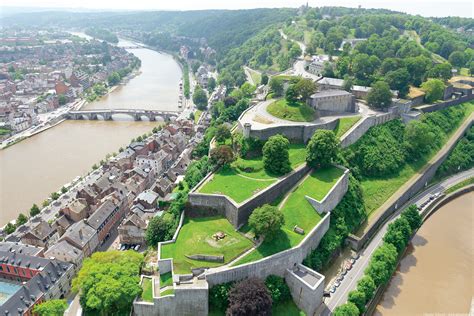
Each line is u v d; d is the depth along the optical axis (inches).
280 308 4729.3
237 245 4872.0
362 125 7613.2
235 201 5295.3
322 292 4756.4
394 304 4960.6
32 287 4680.1
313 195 5728.3
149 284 4658.0
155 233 5447.8
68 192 7362.2
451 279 5433.1
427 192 7568.9
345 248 5807.1
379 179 7283.5
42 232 5846.5
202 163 7037.4
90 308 4495.6
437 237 6323.8
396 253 5339.6
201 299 4365.2
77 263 5423.2
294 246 4881.9
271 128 6845.5
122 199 6934.1
